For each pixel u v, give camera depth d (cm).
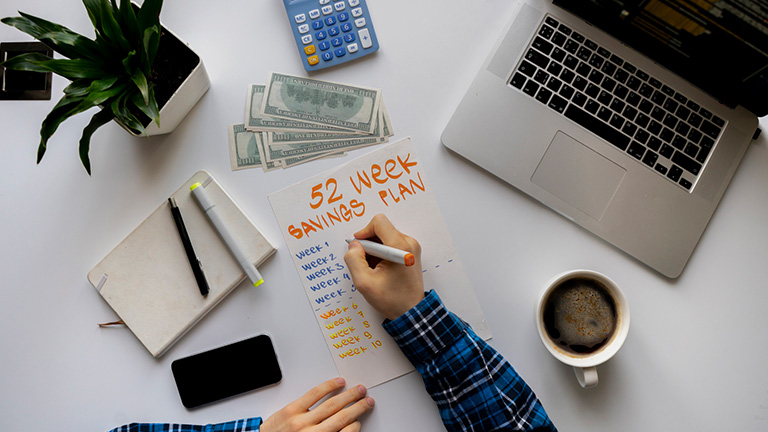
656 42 63
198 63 59
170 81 60
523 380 61
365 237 63
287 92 66
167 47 60
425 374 61
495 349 65
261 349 65
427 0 67
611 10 62
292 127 66
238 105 66
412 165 66
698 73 63
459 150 64
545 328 64
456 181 66
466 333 61
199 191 63
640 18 61
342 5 65
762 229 65
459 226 66
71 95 51
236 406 66
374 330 66
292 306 66
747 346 65
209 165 66
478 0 67
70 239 66
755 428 64
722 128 64
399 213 66
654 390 65
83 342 66
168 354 66
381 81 66
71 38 51
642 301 66
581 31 64
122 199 66
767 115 64
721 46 59
